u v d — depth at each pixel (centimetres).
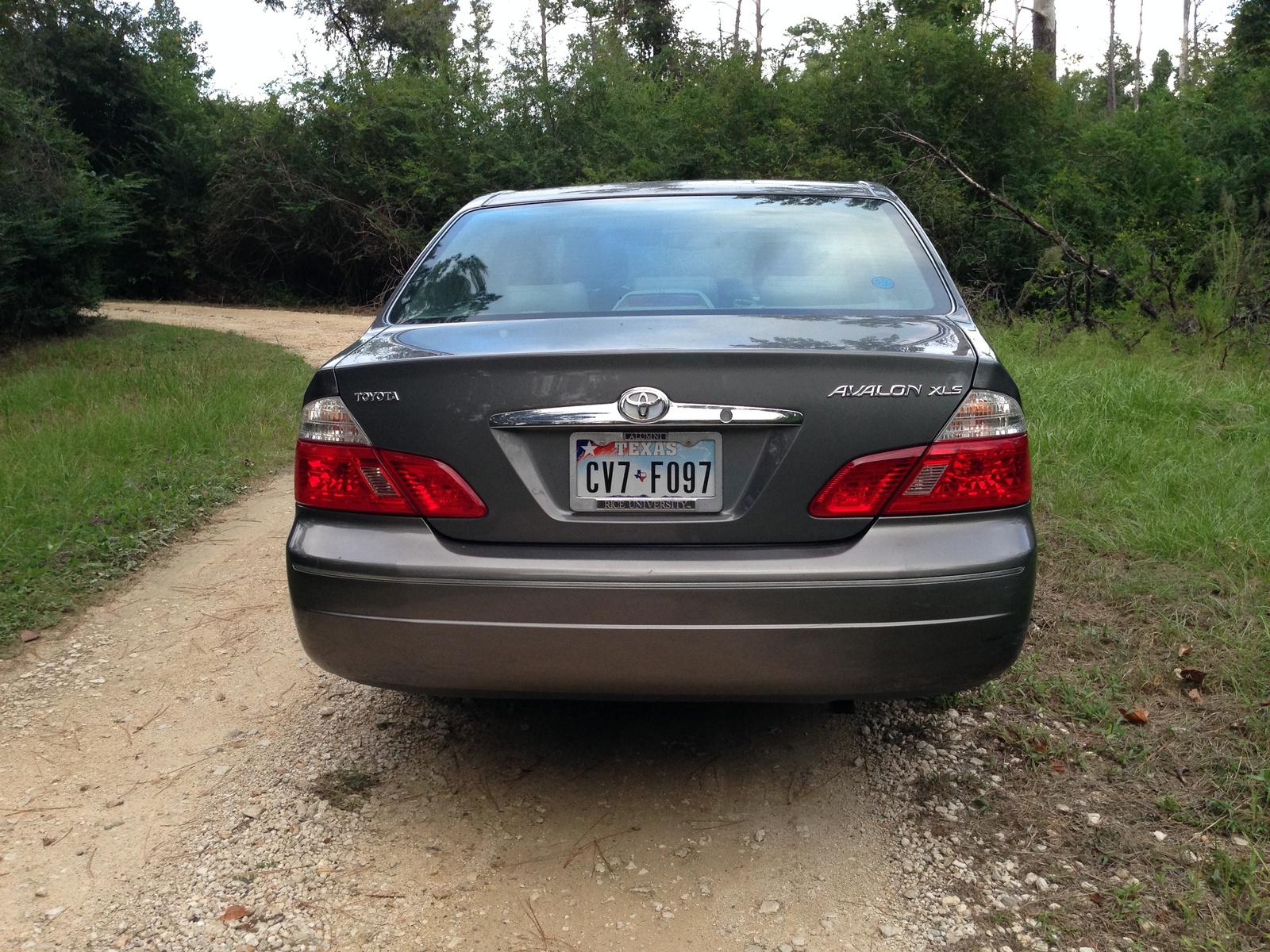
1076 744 288
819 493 224
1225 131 1848
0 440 724
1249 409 624
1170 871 230
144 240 2641
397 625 231
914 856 239
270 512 571
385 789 275
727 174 2125
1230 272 1002
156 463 651
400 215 2461
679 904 225
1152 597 374
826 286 278
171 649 379
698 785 274
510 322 265
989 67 1839
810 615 221
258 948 212
